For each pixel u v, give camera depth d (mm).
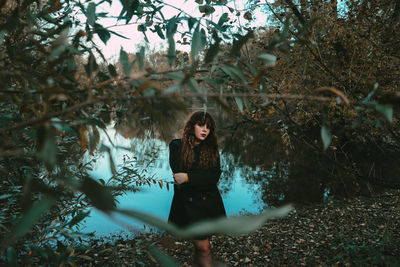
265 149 11406
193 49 813
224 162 10227
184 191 2619
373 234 3480
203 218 2545
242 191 6863
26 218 446
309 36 1467
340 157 4387
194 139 2518
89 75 746
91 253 3172
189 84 770
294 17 2773
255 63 834
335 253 3236
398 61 2869
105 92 790
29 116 930
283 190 6629
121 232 3959
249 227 313
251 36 878
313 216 4867
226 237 3986
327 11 2822
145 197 5145
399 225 3861
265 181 7602
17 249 1370
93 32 1054
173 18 1196
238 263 3250
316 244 3611
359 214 4707
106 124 1106
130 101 754
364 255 2967
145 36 1292
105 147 716
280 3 2842
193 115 2547
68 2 1114
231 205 5852
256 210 5484
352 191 5852
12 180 1453
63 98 735
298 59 2670
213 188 2680
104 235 3883
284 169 8453
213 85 968
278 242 3789
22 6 960
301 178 7184
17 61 806
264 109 3107
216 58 887
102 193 419
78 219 1160
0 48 1018
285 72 2701
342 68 2740
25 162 1378
